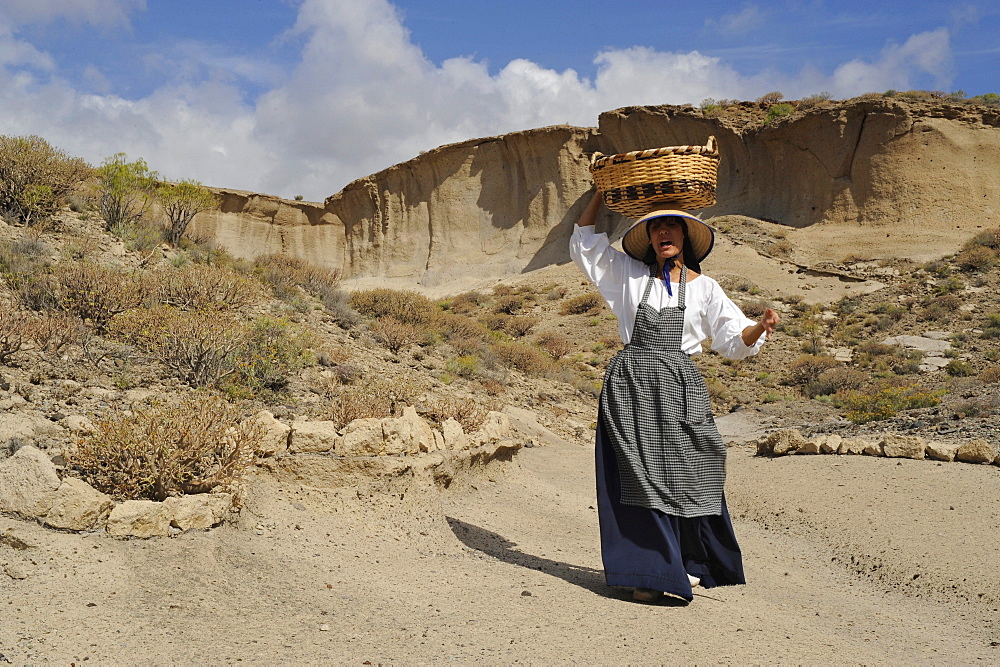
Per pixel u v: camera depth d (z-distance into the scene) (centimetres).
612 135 6744
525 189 7094
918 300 4150
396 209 7575
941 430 1528
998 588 656
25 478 511
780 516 935
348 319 1877
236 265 1928
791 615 562
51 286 1226
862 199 5559
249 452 663
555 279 5594
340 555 572
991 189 5328
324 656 394
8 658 356
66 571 459
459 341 2142
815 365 3266
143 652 381
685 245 571
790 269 5003
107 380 1000
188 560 500
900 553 761
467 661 401
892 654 496
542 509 855
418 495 728
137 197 1906
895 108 5588
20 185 1664
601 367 3403
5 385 832
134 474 573
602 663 411
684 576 514
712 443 522
